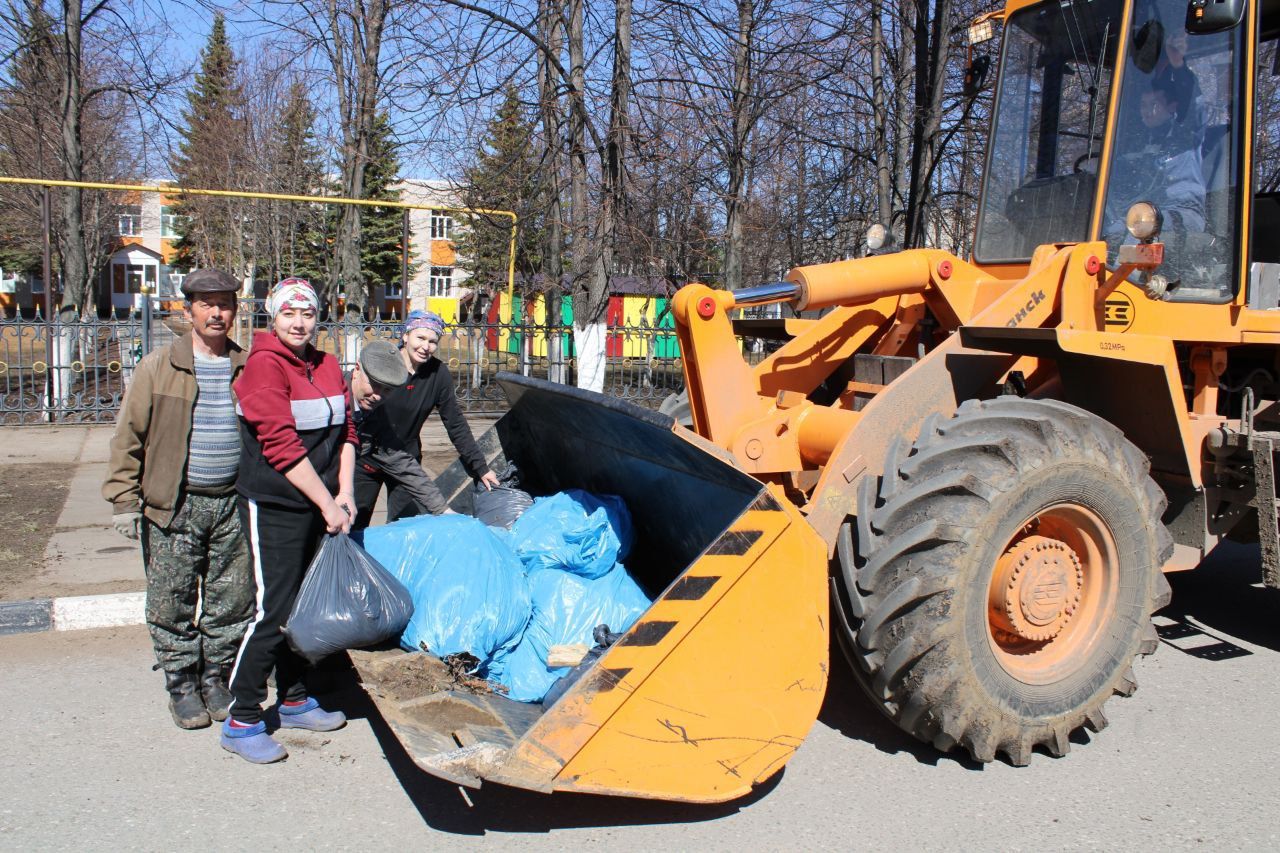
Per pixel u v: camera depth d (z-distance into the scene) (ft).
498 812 11.04
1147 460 13.04
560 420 14.66
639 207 37.52
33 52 43.65
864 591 11.64
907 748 12.84
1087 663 12.64
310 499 11.44
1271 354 16.53
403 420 15.40
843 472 12.24
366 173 53.57
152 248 143.74
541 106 35.88
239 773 11.73
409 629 12.23
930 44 36.52
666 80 36.45
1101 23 14.62
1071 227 14.89
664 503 13.82
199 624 13.17
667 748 10.27
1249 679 15.44
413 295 115.34
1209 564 22.11
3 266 110.63
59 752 12.15
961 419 12.15
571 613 13.00
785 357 15.98
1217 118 15.05
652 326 44.65
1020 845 10.61
